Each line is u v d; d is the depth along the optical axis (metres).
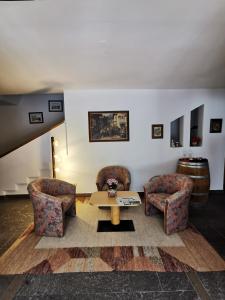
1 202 3.98
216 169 4.27
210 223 2.95
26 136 5.10
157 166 4.23
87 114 4.08
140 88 3.98
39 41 2.12
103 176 3.81
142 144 4.18
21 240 2.54
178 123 4.46
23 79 3.30
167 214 2.58
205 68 2.94
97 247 2.37
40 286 1.78
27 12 1.67
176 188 3.04
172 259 2.13
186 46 2.29
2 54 2.41
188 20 1.81
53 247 2.38
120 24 1.86
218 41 2.18
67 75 3.14
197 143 4.25
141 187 4.27
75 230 2.78
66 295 1.68
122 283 1.80
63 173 4.20
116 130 4.12
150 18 1.78
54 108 5.04
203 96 4.09
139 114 4.11
